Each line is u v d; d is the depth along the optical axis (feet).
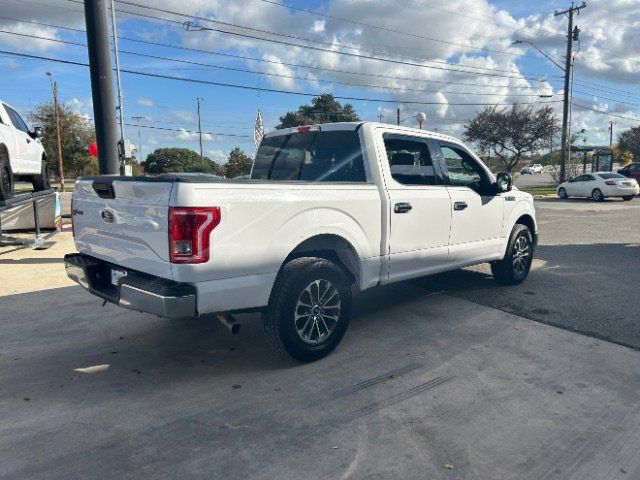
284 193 12.38
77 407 11.25
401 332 15.93
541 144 112.06
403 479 8.68
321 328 13.71
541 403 11.28
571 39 96.02
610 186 74.18
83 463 9.14
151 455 9.39
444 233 17.25
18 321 17.35
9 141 28.12
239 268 11.60
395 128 16.24
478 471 8.88
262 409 11.12
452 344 14.87
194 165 157.38
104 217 13.06
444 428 10.27
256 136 35.55
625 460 9.19
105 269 13.69
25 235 38.86
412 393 11.80
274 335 12.80
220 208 11.14
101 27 33.32
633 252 30.25
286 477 8.73
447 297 19.89
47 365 13.61
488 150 118.32
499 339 15.23
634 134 172.45
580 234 38.70
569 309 18.16
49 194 35.96
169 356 14.19
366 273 14.76
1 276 24.45
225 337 15.64
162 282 11.23
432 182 17.11
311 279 13.03
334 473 8.84
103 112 34.24
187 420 10.66
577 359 13.67
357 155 15.39
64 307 19.03
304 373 12.97
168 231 10.90
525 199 21.71
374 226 14.70
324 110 189.88
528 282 22.33
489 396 11.62
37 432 10.19
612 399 11.44
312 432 10.16
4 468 8.96
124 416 10.84
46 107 157.28
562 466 9.02
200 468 8.98
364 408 11.12
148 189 11.41
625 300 19.30
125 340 15.47
